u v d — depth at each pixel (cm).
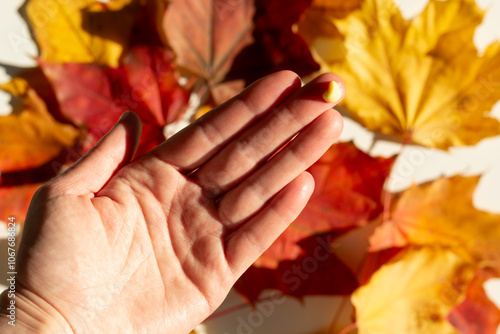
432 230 43
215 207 36
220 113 35
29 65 42
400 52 41
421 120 43
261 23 41
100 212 34
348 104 43
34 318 33
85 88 41
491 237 42
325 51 43
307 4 41
